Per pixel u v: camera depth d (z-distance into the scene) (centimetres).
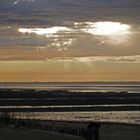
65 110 12269
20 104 14675
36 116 10312
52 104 14862
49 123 7394
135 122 9212
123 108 13075
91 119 9800
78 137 4672
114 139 6022
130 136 6462
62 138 4459
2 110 11681
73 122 8519
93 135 4400
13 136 4275
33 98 18325
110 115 10900
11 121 5738
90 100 16575
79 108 12875
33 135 4428
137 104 15000
